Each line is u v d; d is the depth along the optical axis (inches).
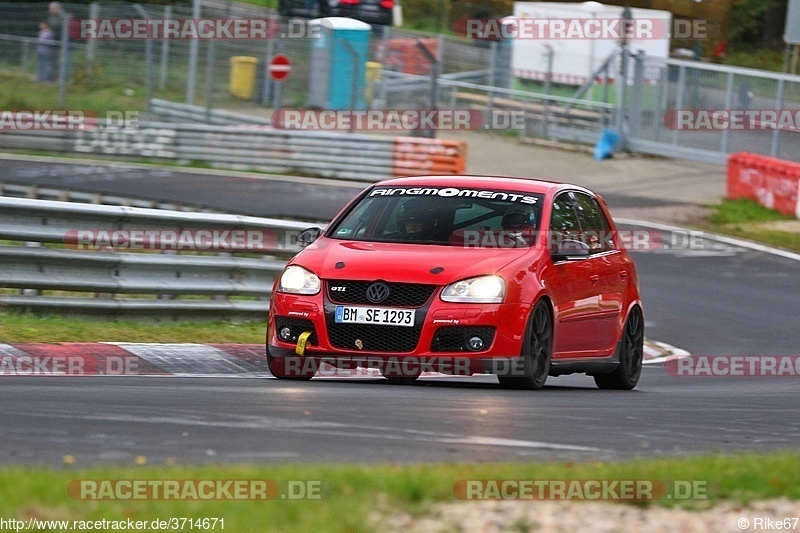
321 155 3710.6
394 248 1212.5
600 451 826.8
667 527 583.2
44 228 1494.8
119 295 1742.1
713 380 1588.3
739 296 2347.4
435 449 792.9
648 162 4094.5
